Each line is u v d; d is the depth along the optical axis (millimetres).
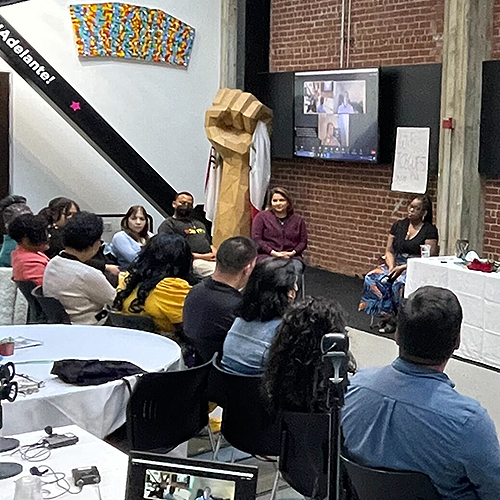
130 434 3088
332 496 1852
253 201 9047
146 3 9586
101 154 8812
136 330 3945
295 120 9289
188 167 10133
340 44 9148
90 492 2066
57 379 3117
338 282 8914
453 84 7316
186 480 1802
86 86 9398
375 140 8266
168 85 9875
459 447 2096
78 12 9203
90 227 4301
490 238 7430
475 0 7148
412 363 2219
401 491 2143
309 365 2674
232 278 3773
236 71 10094
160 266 4125
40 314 4746
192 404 3262
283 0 9938
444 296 2223
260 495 3666
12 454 2311
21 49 8125
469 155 7312
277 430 3121
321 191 9516
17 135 9039
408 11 8242
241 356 3275
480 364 5832
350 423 2266
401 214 8414
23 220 4859
